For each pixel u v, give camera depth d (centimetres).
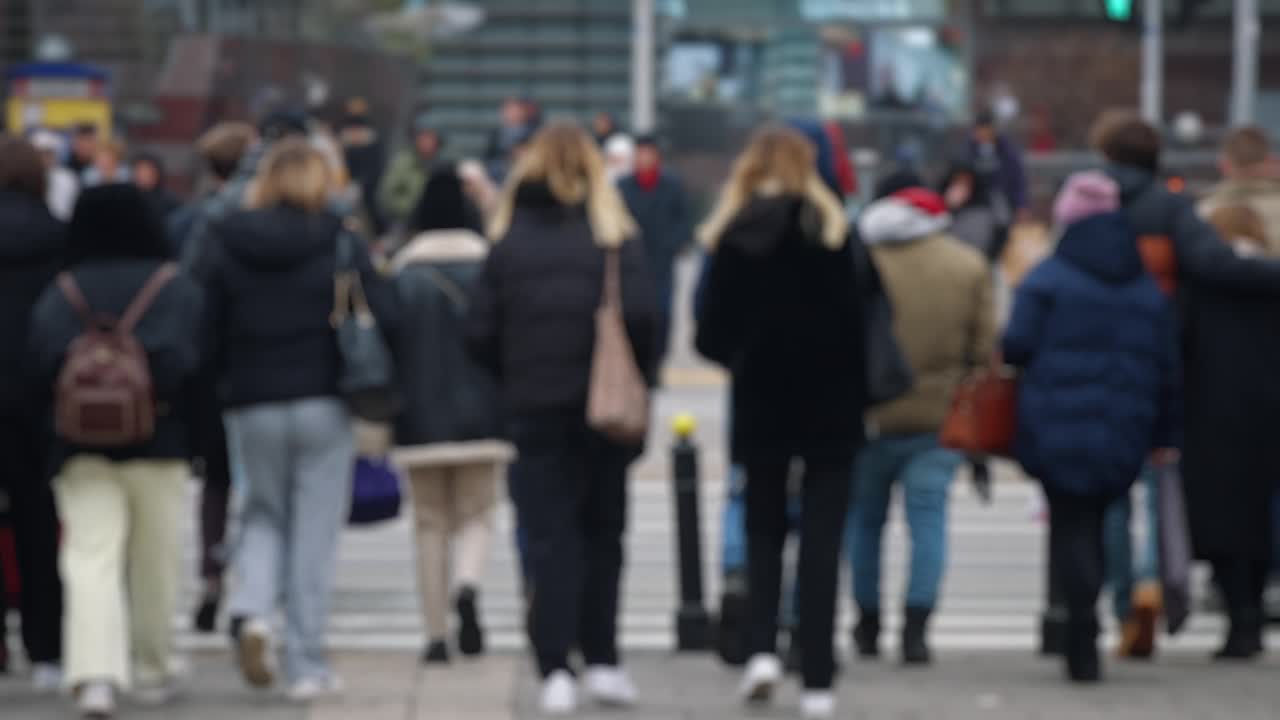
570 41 14700
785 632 2781
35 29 9419
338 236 2556
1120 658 2916
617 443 2528
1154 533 2936
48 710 2519
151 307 2480
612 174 5416
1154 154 2862
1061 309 2689
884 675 2778
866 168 6894
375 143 5822
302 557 2569
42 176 2655
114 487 2488
